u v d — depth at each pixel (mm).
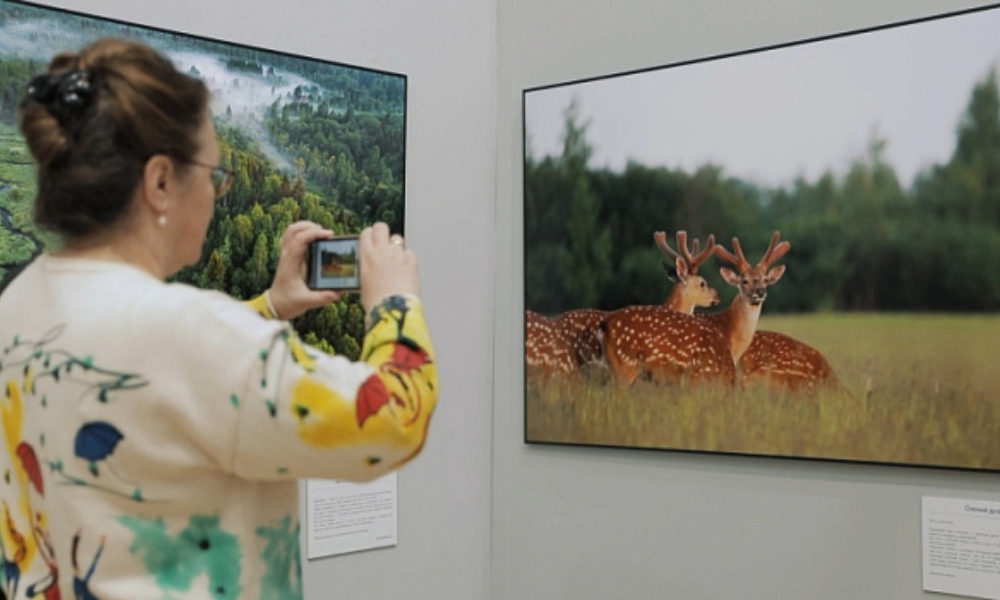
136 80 1036
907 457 2135
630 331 2547
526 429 2740
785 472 2326
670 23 2547
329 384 1024
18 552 1092
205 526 1045
